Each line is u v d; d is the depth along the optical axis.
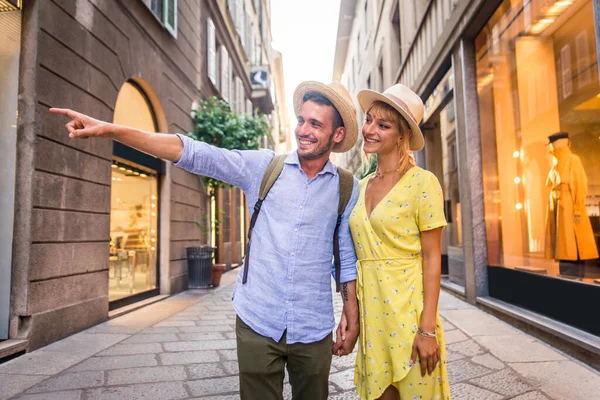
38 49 4.32
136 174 7.06
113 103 5.96
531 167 5.20
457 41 6.63
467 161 6.29
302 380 1.79
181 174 8.85
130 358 3.93
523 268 5.20
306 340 1.72
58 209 4.62
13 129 4.25
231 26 14.88
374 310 1.81
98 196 5.46
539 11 4.73
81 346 4.35
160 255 8.02
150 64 7.32
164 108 8.01
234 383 3.28
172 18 8.36
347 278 1.90
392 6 12.20
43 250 4.36
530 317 4.55
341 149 1.95
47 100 4.45
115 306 6.23
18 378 3.37
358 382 1.93
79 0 5.08
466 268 6.44
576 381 3.14
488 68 6.04
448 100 7.58
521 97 5.39
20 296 4.14
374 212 1.82
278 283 1.71
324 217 1.80
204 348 4.29
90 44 5.32
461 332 4.66
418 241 1.79
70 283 4.85
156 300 7.29
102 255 5.56
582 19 4.27
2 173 4.23
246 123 10.12
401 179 1.82
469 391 2.99
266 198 1.78
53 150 4.53
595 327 3.68
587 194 4.23
